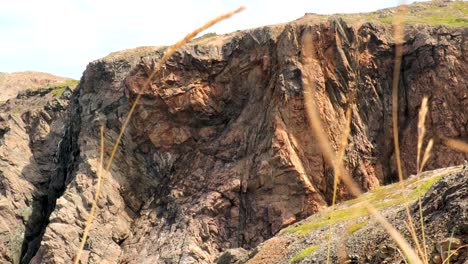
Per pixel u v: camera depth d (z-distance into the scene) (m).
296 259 40.38
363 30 76.81
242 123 77.56
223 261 53.72
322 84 73.50
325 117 72.12
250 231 70.31
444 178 30.30
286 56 75.06
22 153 94.06
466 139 71.50
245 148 76.00
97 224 74.31
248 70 78.56
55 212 74.06
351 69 75.19
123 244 74.44
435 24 77.62
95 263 70.69
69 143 91.38
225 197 73.19
